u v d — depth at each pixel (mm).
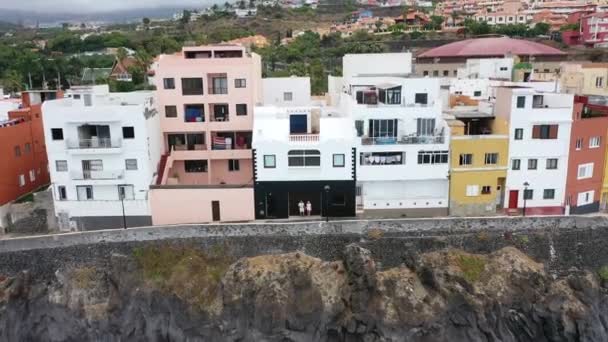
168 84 64500
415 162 58406
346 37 181625
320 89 109812
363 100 63344
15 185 64250
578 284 53531
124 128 57719
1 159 61156
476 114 64562
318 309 50875
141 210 59375
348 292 51656
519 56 129125
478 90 84188
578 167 60875
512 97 57688
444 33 175500
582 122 59562
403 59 76750
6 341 52906
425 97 62625
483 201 59938
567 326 51344
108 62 165125
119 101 62844
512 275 52938
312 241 54875
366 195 59875
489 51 129750
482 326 49969
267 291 51094
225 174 68000
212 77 64875
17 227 60094
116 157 58281
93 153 57688
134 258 54281
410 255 54125
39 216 60344
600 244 55906
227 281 52281
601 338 51625
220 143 66500
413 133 59281
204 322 51375
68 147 57562
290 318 50500
